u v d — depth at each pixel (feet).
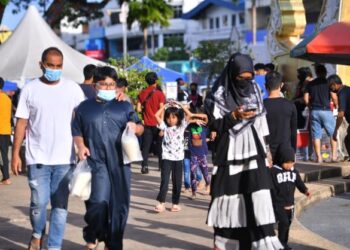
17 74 86.33
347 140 60.59
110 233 31.94
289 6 94.53
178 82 93.09
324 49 66.39
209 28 324.60
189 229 40.27
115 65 96.53
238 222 30.04
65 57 89.92
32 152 32.63
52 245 32.99
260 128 30.37
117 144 31.76
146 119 66.74
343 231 44.39
